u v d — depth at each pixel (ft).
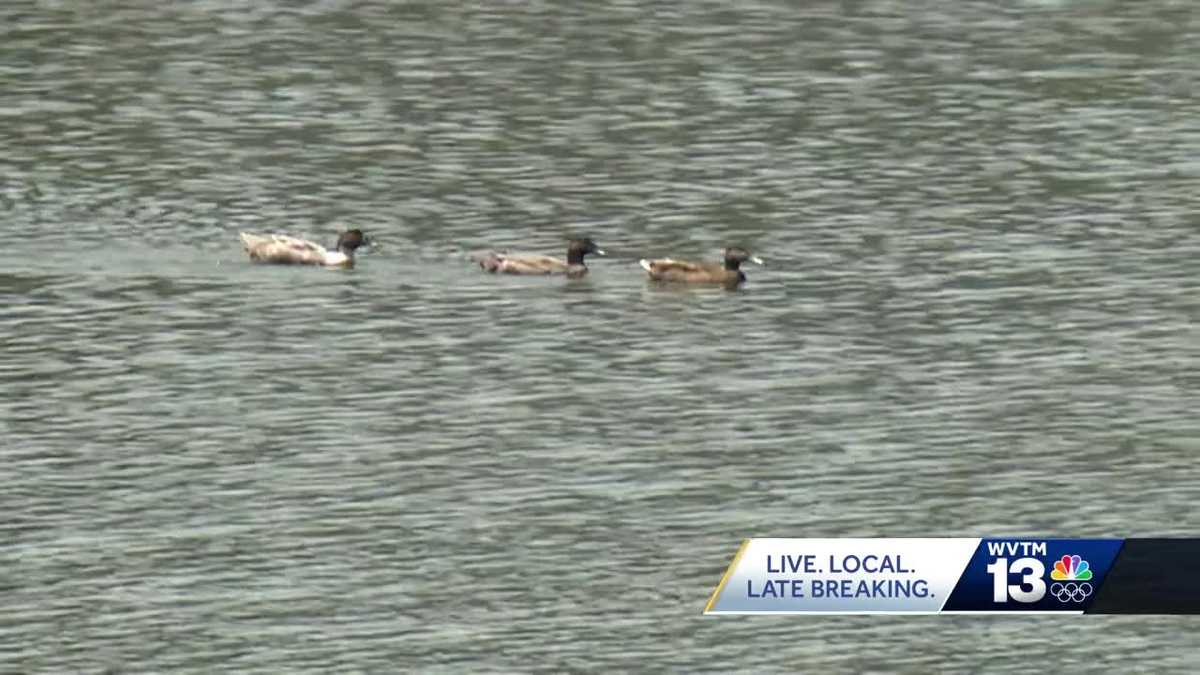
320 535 149.69
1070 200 213.87
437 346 180.86
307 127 233.96
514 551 147.64
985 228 207.10
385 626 138.92
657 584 144.15
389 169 223.10
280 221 209.56
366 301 190.19
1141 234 205.36
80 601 141.38
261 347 180.14
